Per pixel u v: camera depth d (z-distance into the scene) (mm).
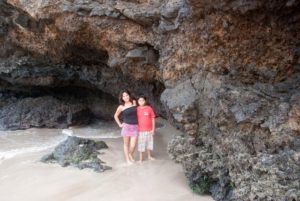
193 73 7523
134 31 9219
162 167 8461
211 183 7098
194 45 7324
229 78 6855
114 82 11859
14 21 11227
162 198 7035
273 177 5742
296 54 6230
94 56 11250
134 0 9016
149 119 8906
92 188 7578
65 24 9867
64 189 7551
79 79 13102
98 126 13156
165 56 8258
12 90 14461
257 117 6211
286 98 6148
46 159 9125
